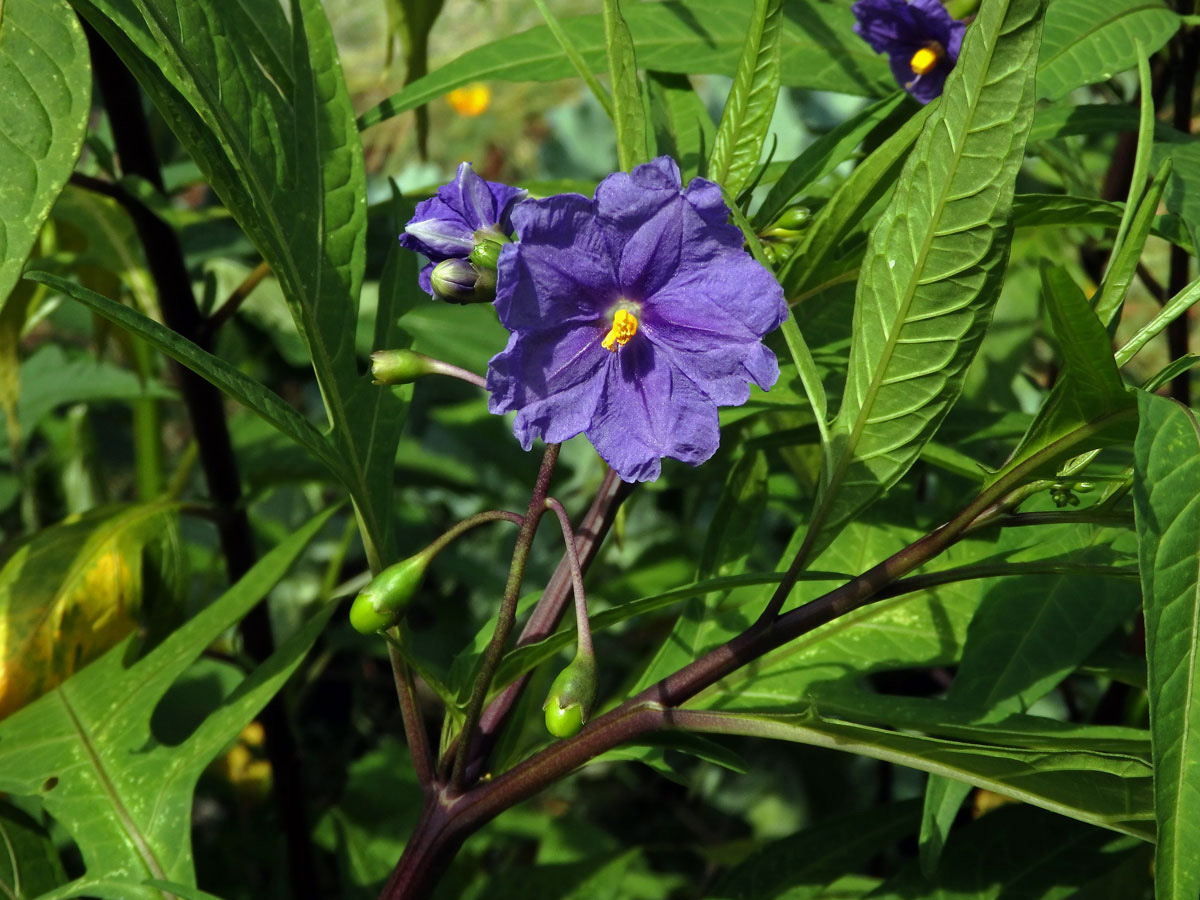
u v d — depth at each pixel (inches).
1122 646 10.8
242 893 14.2
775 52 6.8
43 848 9.5
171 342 5.8
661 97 9.4
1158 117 11.3
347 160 7.8
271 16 7.6
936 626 8.5
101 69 10.5
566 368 6.2
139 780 8.6
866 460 6.4
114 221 11.8
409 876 7.2
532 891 11.4
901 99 8.1
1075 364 5.4
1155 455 5.1
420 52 12.4
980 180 5.6
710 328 6.1
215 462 12.1
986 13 5.3
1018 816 8.7
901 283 5.9
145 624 11.9
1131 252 6.2
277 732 12.4
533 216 5.9
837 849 9.4
